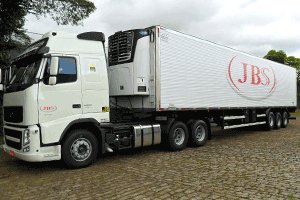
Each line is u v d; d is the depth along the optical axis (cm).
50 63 692
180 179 629
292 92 1892
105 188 576
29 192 564
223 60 1192
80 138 741
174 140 966
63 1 1750
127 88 909
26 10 1598
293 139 1259
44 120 685
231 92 1242
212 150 985
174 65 952
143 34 909
